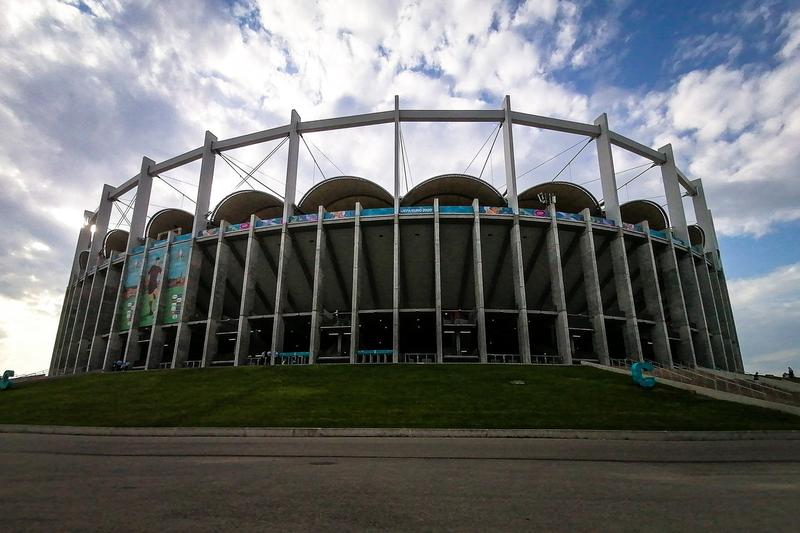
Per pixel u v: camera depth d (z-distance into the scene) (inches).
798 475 318.7
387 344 2027.6
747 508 225.1
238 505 226.4
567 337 1390.3
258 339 1946.4
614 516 210.4
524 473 317.4
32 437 561.3
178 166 1921.8
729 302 2060.8
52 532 183.3
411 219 1499.8
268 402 749.9
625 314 1478.8
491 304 1736.0
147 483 279.9
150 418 662.5
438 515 210.7
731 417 655.8
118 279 1895.9
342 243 1596.9
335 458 381.7
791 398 913.5
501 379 956.0
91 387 1008.9
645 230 1589.6
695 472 328.2
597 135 1733.5
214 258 1699.1
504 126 1659.7
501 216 1489.9
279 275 1505.9
